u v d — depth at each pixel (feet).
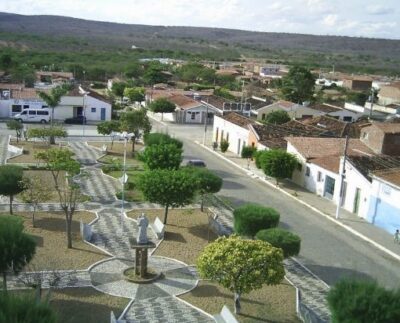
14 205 109.70
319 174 139.64
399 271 91.35
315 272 87.51
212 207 119.65
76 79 385.09
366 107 306.55
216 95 304.71
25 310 44.19
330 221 117.80
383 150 147.54
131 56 608.60
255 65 597.93
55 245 89.30
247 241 65.98
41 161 149.48
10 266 65.92
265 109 250.16
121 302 71.00
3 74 325.01
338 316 55.62
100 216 107.76
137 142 191.01
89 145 180.86
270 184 147.43
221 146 184.34
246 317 68.54
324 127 194.90
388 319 53.52
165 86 356.59
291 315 70.03
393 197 111.34
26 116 218.79
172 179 100.01
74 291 73.10
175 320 67.10
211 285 78.02
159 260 86.28
